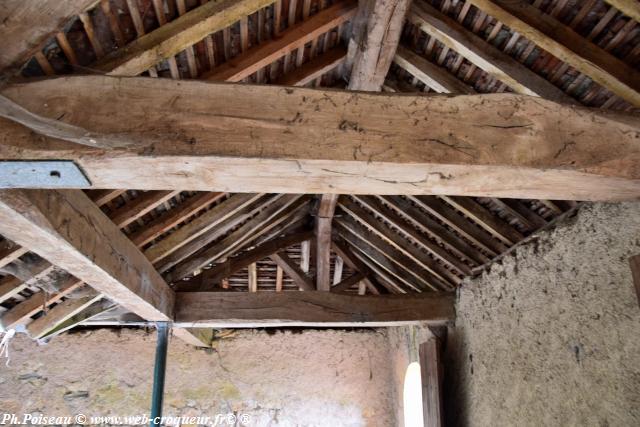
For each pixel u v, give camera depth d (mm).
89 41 2002
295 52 2762
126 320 4605
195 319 4477
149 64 2146
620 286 2479
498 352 3758
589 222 2746
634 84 2055
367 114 1896
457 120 1929
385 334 6570
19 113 1760
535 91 2348
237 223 4418
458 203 3438
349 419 6199
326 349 6426
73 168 1797
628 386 2387
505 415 3596
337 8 2559
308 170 1879
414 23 2494
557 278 3021
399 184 2006
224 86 1871
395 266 5121
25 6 1559
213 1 2098
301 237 5156
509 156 1901
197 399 6078
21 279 3205
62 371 5918
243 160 1798
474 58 2400
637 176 1959
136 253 3432
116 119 1786
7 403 5727
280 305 4586
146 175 1882
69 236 2383
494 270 3883
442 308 4695
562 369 2928
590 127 1988
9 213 2062
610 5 1981
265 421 6094
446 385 4723
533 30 2115
